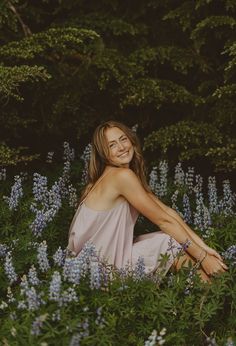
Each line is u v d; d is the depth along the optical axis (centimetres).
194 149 529
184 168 579
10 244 397
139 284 353
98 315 339
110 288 351
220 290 360
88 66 542
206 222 423
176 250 388
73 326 317
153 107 589
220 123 542
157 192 484
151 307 350
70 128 590
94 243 398
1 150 477
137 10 584
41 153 584
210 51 582
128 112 592
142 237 412
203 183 579
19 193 429
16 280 371
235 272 378
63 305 327
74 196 455
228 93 506
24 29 535
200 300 356
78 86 555
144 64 577
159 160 558
